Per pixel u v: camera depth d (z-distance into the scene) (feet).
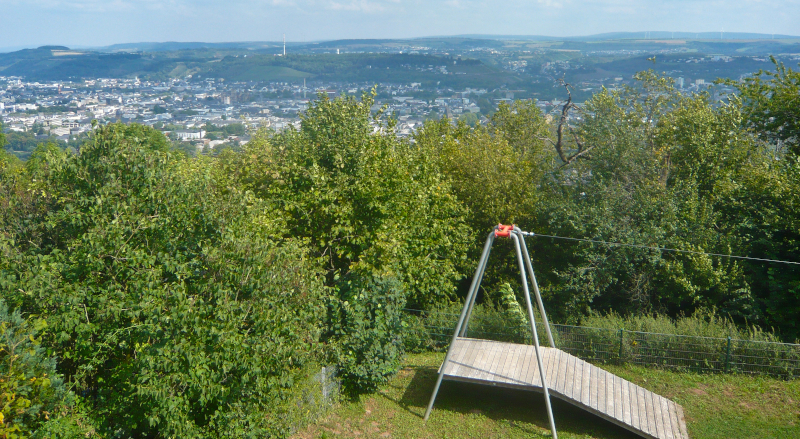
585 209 62.49
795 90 72.54
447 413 41.96
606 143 70.59
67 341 35.37
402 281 54.44
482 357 44.24
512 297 54.85
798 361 46.42
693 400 43.78
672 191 61.00
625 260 57.93
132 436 34.40
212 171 57.36
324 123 59.41
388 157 57.57
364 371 42.88
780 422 40.75
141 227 34.63
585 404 38.63
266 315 33.17
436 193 60.59
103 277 34.94
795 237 56.59
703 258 53.93
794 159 62.49
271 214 49.78
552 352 45.50
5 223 40.16
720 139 68.49
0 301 29.50
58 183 37.99
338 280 48.98
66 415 31.99
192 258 35.94
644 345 49.49
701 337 48.29
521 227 69.72
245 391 34.37
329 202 52.85
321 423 39.34
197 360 31.01
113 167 36.19
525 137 92.63
